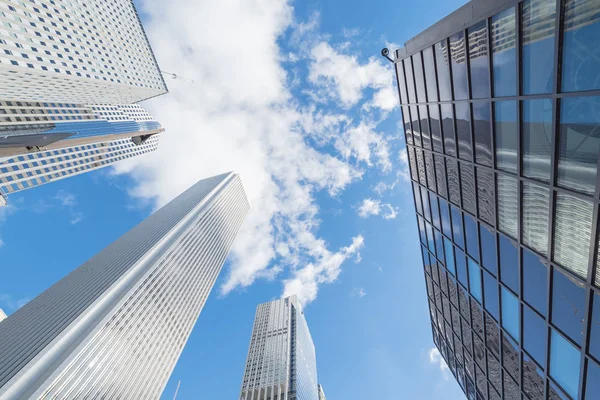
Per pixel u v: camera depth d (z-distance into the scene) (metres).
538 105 12.57
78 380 91.81
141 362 116.88
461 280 24.03
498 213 17.16
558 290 13.62
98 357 100.38
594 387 12.36
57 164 146.62
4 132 124.19
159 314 133.50
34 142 104.62
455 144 20.27
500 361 20.44
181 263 158.38
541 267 14.47
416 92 24.98
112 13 119.25
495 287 19.09
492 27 14.84
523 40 12.94
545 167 12.83
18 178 128.38
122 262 139.12
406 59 25.78
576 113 10.84
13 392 80.38
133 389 109.19
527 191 14.36
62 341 96.56
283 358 147.00
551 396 15.55
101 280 127.31
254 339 171.88
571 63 10.71
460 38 17.67
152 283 134.75
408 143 28.98
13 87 95.31
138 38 138.75
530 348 16.66
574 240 12.14
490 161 16.69
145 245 150.62
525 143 13.78
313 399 158.62
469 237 21.19
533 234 14.55
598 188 10.42
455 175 21.31
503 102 14.74
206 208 199.88
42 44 85.56
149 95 161.50
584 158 10.82
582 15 10.06
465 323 25.22
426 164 26.03
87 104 180.12
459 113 19.09
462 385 29.45
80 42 100.19
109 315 109.62
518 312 17.17
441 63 20.31
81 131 165.38
